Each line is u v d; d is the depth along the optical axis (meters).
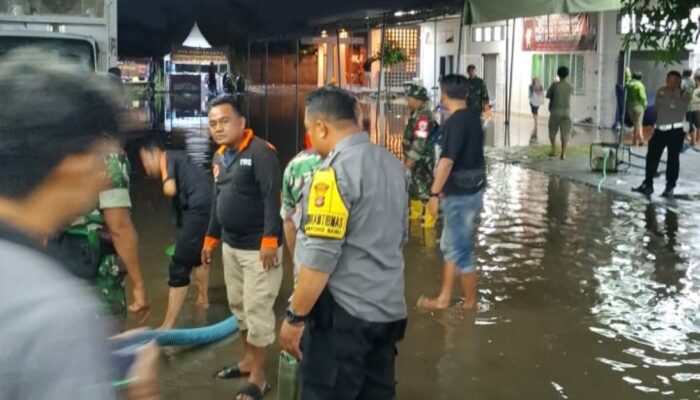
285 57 51.84
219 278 8.05
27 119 1.60
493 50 33.91
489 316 6.99
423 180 10.30
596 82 25.88
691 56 23.92
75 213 1.69
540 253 9.16
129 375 1.85
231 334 6.47
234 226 5.32
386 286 3.93
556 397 5.39
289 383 4.80
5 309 1.41
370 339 3.92
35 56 1.70
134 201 11.89
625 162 16.08
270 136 22.28
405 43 44.22
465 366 5.90
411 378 5.68
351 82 47.75
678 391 5.50
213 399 5.32
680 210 11.53
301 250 4.12
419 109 10.22
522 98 31.58
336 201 3.79
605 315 7.04
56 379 1.40
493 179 14.53
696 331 6.66
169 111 31.50
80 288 1.52
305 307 3.84
